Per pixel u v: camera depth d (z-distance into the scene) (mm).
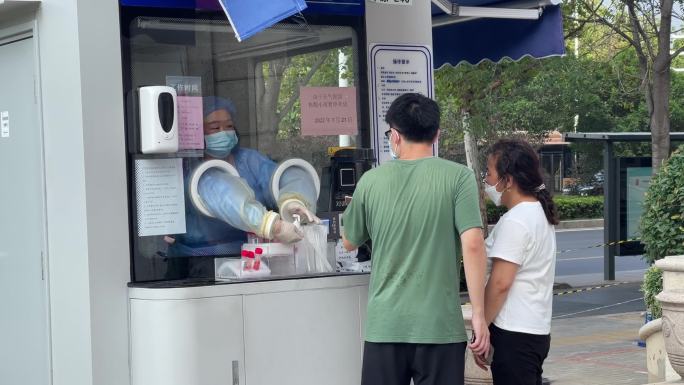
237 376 4566
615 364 9523
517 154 4684
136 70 4770
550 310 4723
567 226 33688
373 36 5570
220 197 4828
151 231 4738
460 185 4254
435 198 4242
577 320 12789
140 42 4785
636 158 16859
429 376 4258
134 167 4699
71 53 4621
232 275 4691
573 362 9680
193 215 4871
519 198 4719
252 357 4609
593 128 29969
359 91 5531
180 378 4465
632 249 17234
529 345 4609
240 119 5078
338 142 5441
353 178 5324
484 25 7395
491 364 4699
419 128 4355
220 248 4953
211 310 4512
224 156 5012
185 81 4906
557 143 39500
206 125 4945
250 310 4609
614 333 11555
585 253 23891
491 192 4797
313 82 5363
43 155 4879
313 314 4770
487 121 16516
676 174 9273
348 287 4863
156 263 4754
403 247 4266
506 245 4562
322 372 4793
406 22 5695
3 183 5250
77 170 4609
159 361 4488
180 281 4723
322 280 4793
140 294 4547
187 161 4875
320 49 5387
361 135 5531
